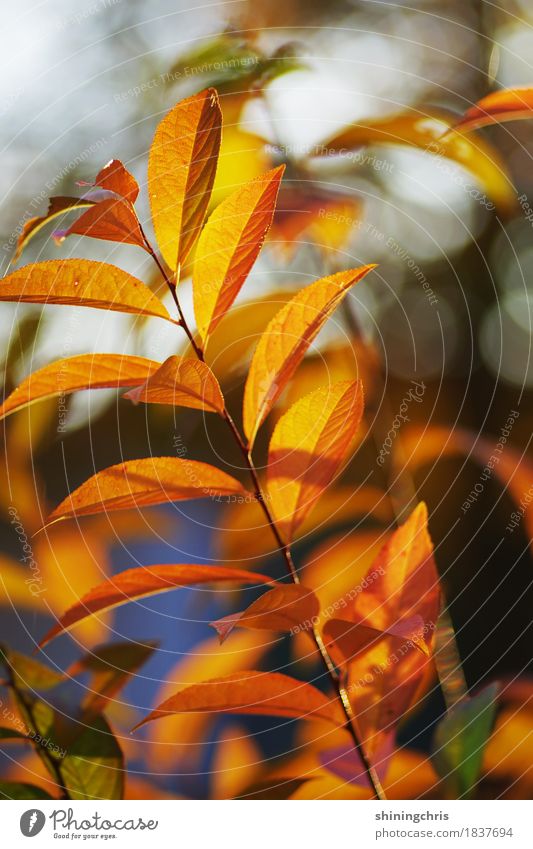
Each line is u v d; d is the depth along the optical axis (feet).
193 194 2.34
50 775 2.56
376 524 3.00
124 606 3.02
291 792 2.54
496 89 3.51
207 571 2.39
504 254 3.97
